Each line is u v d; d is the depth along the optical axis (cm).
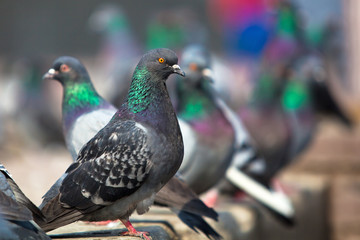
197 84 889
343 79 2312
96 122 701
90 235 625
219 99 984
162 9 3450
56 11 3594
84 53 3512
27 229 506
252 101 1283
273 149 1206
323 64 1566
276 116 1242
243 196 1048
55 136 2030
